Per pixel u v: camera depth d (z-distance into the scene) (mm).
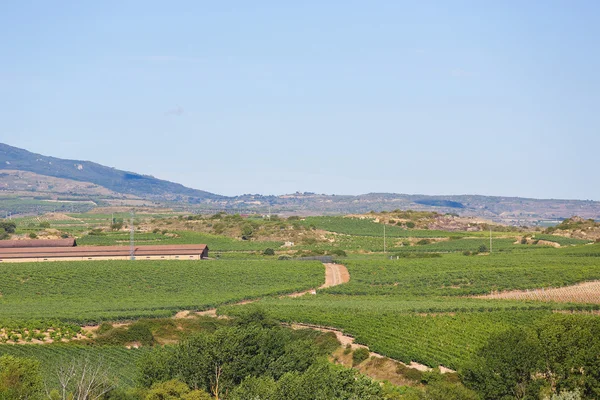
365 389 78438
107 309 149625
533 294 157250
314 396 76875
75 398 78500
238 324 123438
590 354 82250
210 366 89062
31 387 79312
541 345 84875
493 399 81750
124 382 92750
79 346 114250
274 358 94062
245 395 79312
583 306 136000
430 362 99812
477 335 110562
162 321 131750
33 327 126188
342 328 124438
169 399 79312
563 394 75438
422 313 136125
